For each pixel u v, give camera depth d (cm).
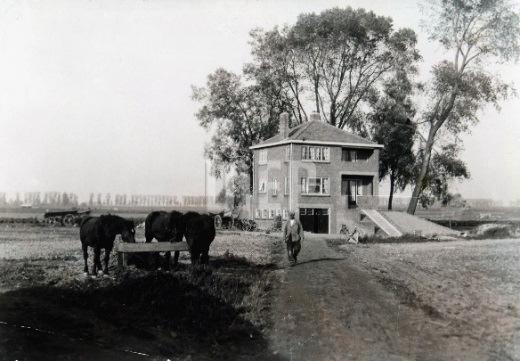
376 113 6072
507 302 1772
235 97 6219
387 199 6238
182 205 6394
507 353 1340
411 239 3969
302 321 1552
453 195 5894
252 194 6016
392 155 5953
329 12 5691
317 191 5059
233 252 2828
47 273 1938
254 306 1655
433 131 5606
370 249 3195
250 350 1360
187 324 1513
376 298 1795
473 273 2272
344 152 5378
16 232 4591
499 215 5538
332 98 6016
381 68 5922
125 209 7931
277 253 2816
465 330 1505
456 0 4972
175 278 1808
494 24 4897
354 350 1355
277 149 5281
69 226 5816
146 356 1264
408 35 5519
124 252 1980
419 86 5834
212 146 6406
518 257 2731
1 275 1880
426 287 1975
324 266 2348
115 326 1423
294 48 5869
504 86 5144
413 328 1516
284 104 6216
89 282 1778
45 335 1294
